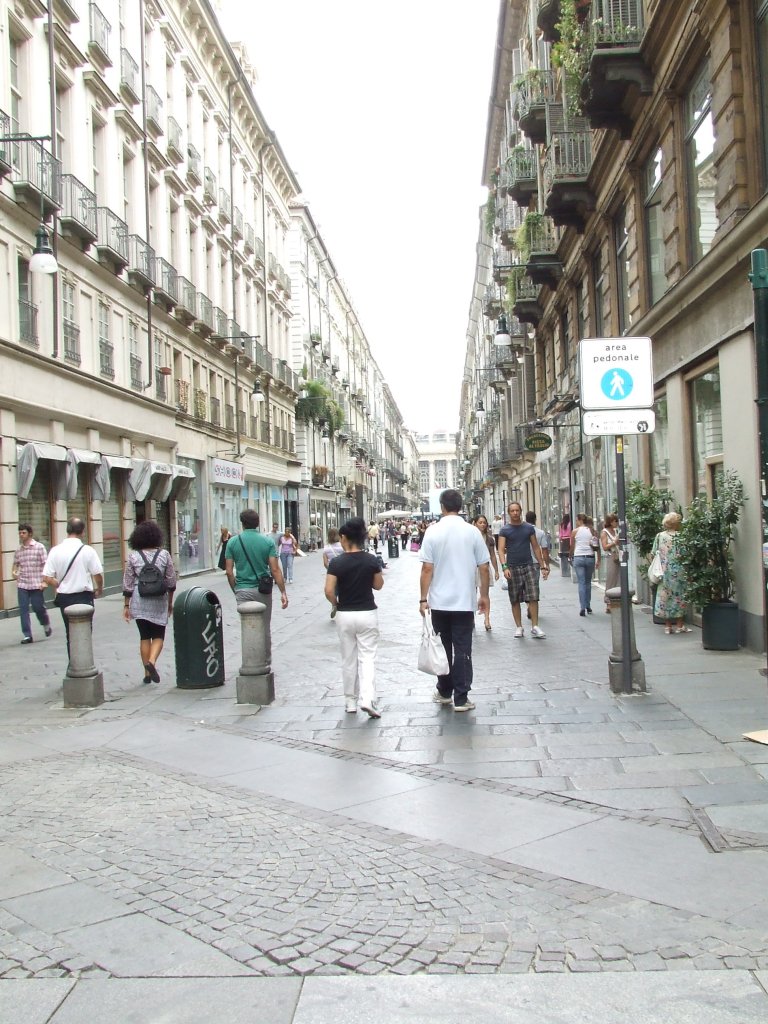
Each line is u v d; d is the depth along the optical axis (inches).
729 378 398.6
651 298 554.3
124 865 174.9
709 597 393.4
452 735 271.4
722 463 430.0
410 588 934.4
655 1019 117.1
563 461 994.7
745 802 198.8
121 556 934.4
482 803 206.7
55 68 789.9
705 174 436.1
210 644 364.5
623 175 578.9
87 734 290.8
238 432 1440.7
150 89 1061.8
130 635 566.6
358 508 3110.2
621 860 170.1
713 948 134.6
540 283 951.6
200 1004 122.8
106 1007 122.3
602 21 496.4
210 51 1352.1
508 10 1062.4
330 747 263.6
